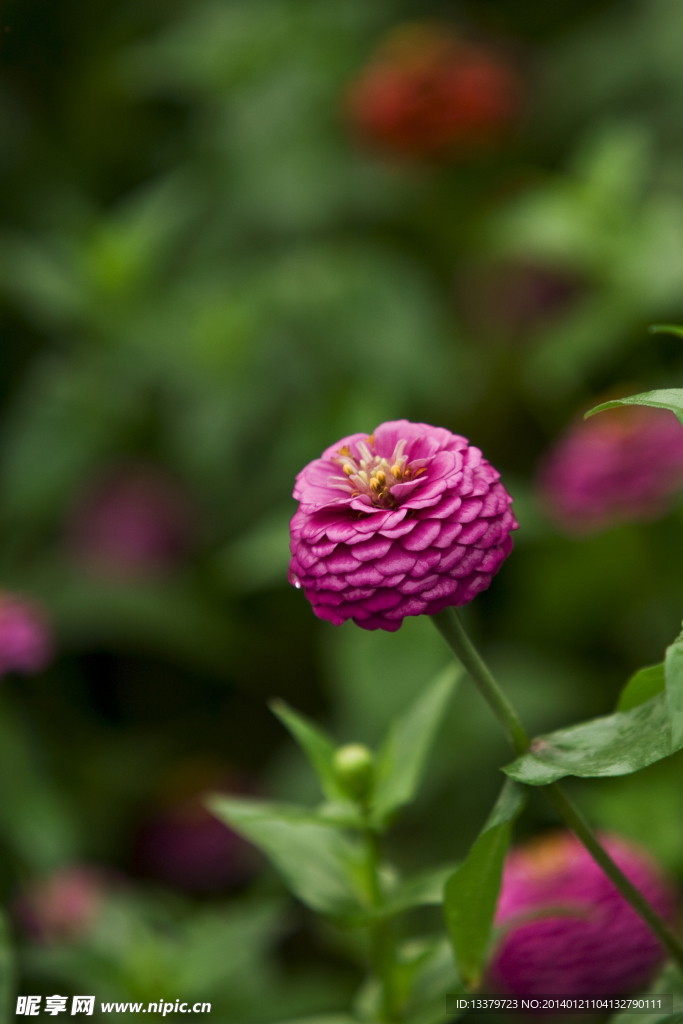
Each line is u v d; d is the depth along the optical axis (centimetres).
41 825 108
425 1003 83
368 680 112
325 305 139
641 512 109
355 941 96
